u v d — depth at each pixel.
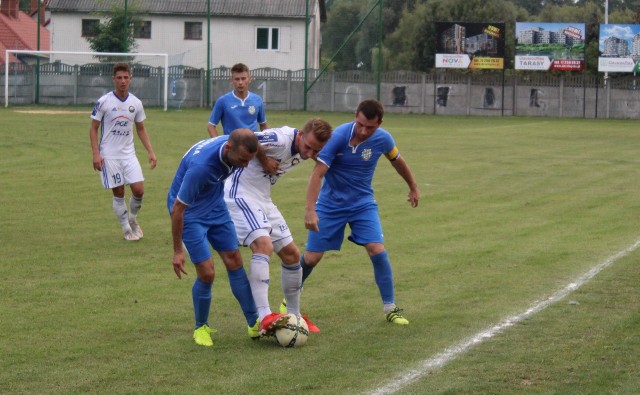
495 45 48.75
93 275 9.30
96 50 48.94
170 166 20.09
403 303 8.23
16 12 63.03
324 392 5.71
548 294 8.55
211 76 47.41
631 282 9.05
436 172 19.73
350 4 46.72
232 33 56.06
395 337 7.09
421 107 48.69
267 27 56.03
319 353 6.65
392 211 14.06
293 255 7.22
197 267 6.82
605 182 18.28
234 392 5.70
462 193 16.34
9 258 10.12
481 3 63.28
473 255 10.53
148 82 46.88
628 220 13.31
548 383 5.91
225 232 7.00
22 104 45.97
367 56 47.00
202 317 6.90
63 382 5.87
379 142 7.76
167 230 12.19
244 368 6.24
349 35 46.69
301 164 20.97
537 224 12.90
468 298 8.41
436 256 10.48
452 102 48.66
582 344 6.84
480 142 28.53
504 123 40.81
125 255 10.42
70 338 6.95
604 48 49.44
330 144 7.50
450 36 49.03
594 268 9.75
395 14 74.81
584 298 8.38
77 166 19.58
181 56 52.22
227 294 8.59
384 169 20.14
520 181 18.30
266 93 47.28
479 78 48.56
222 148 6.52
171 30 56.47
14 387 5.75
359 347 6.81
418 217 13.48
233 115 11.91
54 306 7.97
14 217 13.02
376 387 5.81
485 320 7.59
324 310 8.00
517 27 50.38
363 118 7.38
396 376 6.05
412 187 8.24
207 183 6.62
